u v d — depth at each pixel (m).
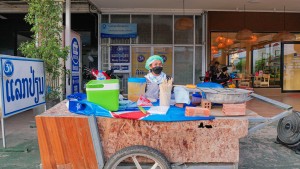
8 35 9.11
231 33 9.45
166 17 9.11
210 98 2.33
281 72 10.32
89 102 2.22
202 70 9.20
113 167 2.14
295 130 3.67
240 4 8.33
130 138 2.22
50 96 5.20
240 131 2.22
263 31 9.35
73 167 2.20
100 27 8.91
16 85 3.93
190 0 7.81
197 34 9.16
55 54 4.95
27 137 4.31
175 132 2.21
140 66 9.15
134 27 8.91
